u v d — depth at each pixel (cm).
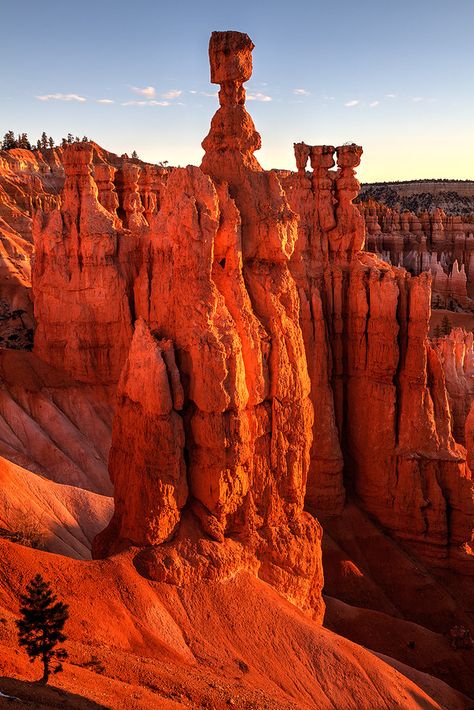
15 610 2467
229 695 2400
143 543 2953
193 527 3044
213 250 3145
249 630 2853
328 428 4878
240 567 3069
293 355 3300
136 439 3014
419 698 2944
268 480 3250
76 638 2438
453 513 4734
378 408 4859
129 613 2675
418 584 4572
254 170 3462
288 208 3406
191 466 3073
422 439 4775
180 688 2338
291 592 3272
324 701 2727
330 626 3831
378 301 4809
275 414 3238
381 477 4853
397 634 3912
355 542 4750
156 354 2953
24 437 5409
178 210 3102
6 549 2652
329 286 4972
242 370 3050
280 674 2748
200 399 2992
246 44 3434
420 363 4750
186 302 3084
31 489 4206
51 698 1883
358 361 4966
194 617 2816
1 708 1709
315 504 4859
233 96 3462
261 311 3291
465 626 4403
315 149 5041
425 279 4712
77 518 4369
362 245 5056
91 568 2778
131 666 2366
